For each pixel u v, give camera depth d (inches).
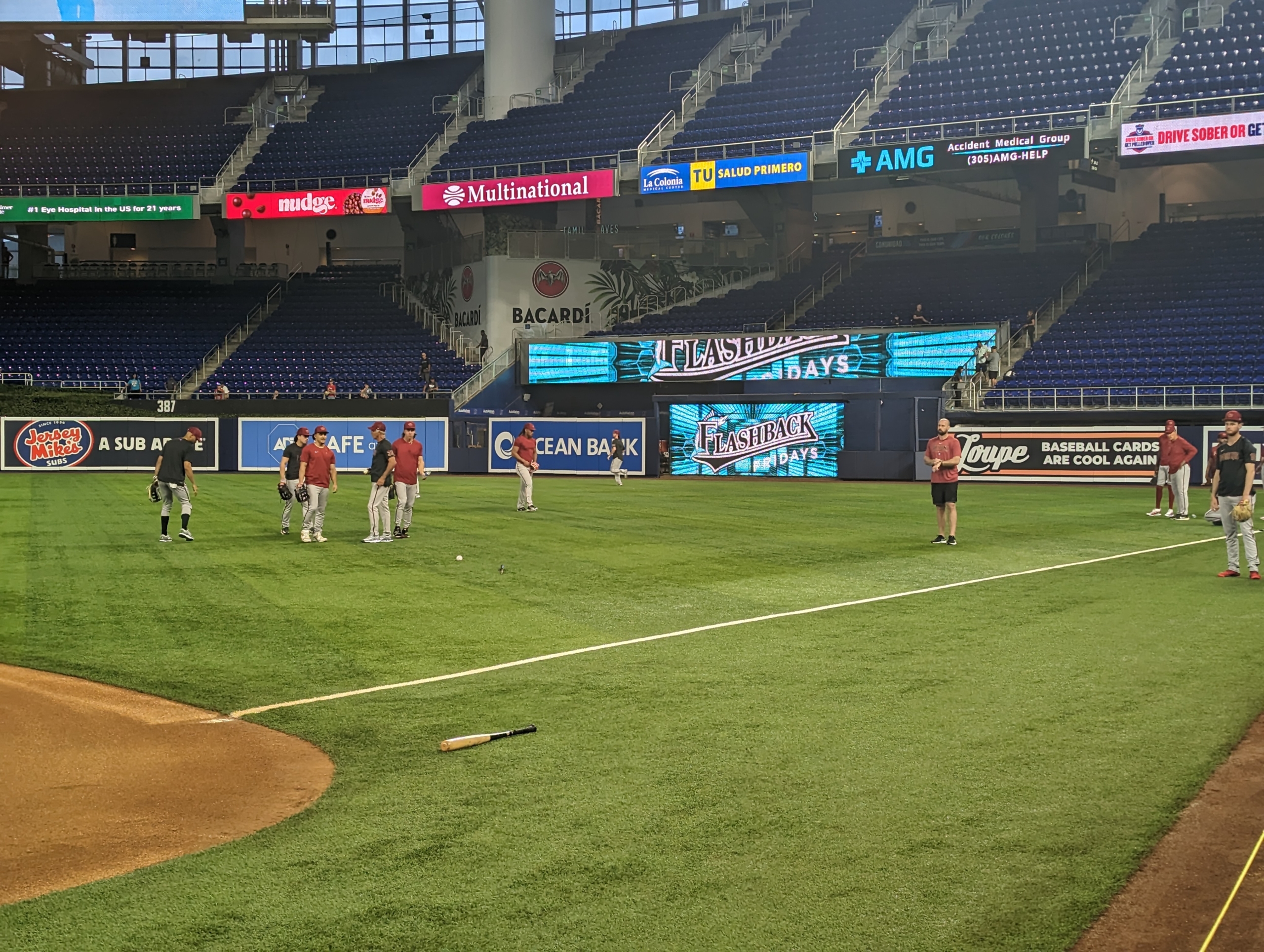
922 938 180.2
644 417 1568.7
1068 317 1596.9
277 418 1673.2
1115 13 1836.9
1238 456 541.3
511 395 1801.2
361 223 2240.4
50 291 2102.6
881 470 1425.9
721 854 212.7
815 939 180.2
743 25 2166.6
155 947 178.9
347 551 684.1
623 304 1934.1
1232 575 548.4
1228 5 1755.7
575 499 1111.0
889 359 1572.3
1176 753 270.1
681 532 786.8
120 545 717.9
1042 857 210.2
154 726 308.8
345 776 261.7
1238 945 178.2
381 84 2320.4
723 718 304.3
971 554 650.8
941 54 1909.4
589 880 201.9
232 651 400.5
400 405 1732.3
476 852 215.0
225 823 234.5
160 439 1658.5
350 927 185.2
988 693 327.9
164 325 2018.9
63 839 225.9
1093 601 482.6
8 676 366.6
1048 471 1309.1
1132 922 185.3
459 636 423.2
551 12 2137.1
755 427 1498.5
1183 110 1513.3
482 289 1881.2
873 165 1616.6
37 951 177.8
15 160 2165.4
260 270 2188.7
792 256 1914.4
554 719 306.7
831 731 291.4
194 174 2100.1
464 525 840.9
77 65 2539.4
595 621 450.3
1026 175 1768.0
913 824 226.4
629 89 2080.5
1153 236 1715.1
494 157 1962.4
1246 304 1528.1
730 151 1792.6
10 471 1626.5
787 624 438.6
